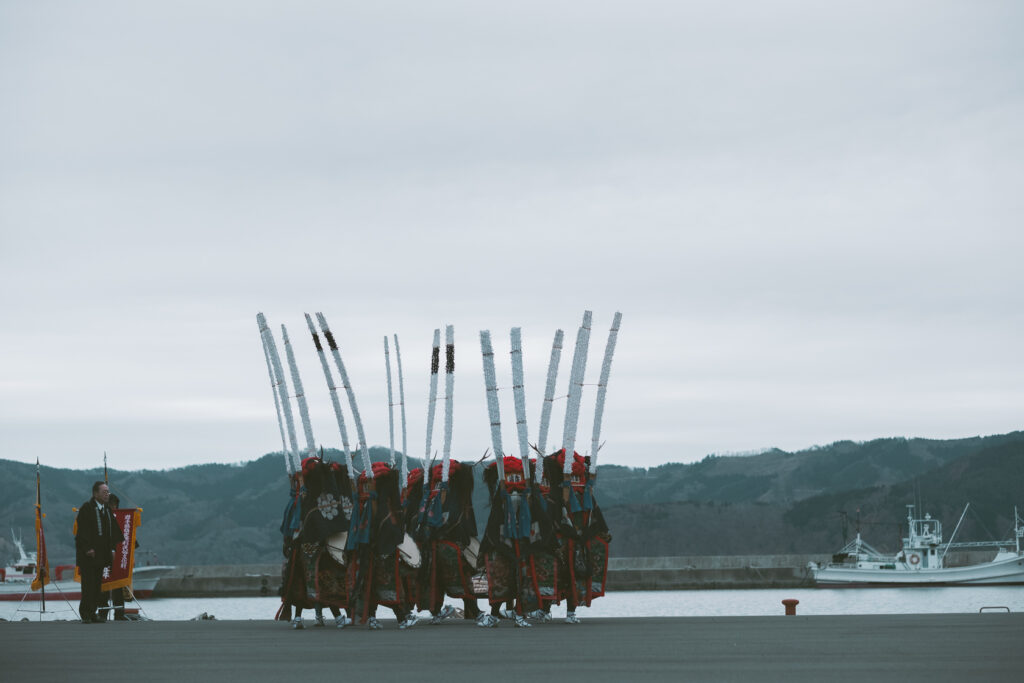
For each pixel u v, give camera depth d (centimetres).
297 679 1146
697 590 16125
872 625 1841
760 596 13450
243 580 16562
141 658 1399
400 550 2002
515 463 2008
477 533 2108
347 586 1998
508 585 2003
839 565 15488
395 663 1299
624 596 14138
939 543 14688
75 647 1582
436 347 2147
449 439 2092
